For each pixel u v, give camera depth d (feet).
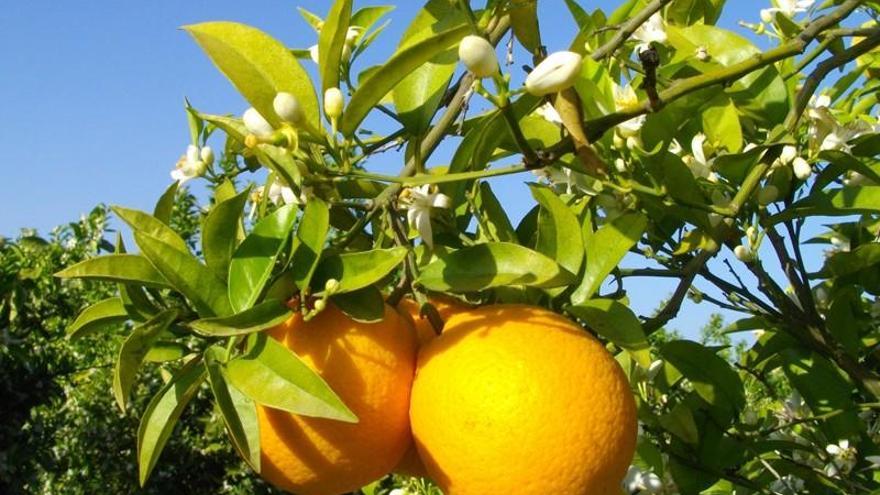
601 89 1.64
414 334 1.26
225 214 1.22
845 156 1.74
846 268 1.97
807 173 1.77
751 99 1.87
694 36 1.89
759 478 2.14
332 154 1.29
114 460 7.79
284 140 1.23
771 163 1.69
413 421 1.19
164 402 1.22
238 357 1.13
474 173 1.29
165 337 1.27
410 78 1.47
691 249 1.85
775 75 1.86
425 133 1.44
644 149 1.66
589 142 1.37
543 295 1.36
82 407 7.79
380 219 1.56
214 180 1.78
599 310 1.33
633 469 1.98
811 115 1.80
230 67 1.27
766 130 1.91
